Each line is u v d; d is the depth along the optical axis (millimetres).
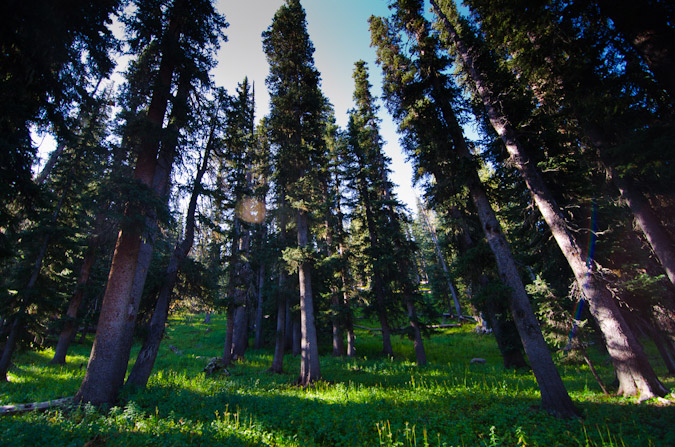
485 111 12266
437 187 11633
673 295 10969
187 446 5688
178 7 11859
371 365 18516
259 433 6590
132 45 10812
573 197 12047
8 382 12125
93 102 8750
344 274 23906
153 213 10031
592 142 11023
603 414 7344
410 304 19844
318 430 6848
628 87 8211
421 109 11953
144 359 10805
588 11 7977
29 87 7164
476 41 11586
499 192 11797
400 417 7883
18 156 6758
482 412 8227
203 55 12695
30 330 14141
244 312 22531
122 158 10109
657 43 6703
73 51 7793
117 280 9273
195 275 12781
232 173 18297
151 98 11328
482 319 29781
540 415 7602
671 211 10016
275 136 17500
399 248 21047
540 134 11289
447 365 18234
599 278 9508
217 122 14352
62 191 17672
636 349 8805
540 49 9664
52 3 6773
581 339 10172
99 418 7156
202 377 14117
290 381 13992
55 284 16953
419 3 13055
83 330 29250
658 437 5742
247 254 21406
